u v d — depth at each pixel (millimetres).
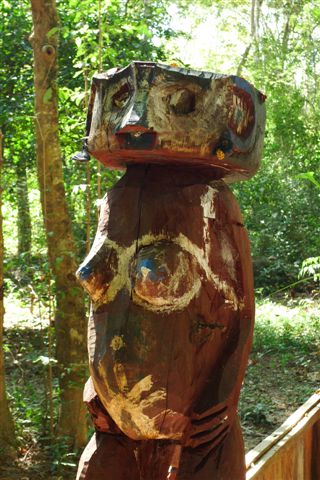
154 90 2064
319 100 18047
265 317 10156
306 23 17922
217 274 2199
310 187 14812
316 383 7523
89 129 2367
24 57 8797
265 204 14656
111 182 5660
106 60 6734
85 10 5176
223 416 2207
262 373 7906
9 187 12172
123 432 2217
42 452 5113
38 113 5137
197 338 2156
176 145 2092
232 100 2156
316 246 13828
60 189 5145
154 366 2109
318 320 9820
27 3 9008
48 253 5191
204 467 2191
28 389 6004
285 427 3557
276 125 15562
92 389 2338
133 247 2176
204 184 2248
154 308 2121
